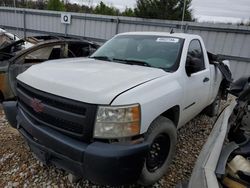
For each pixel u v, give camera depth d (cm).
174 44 326
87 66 276
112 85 213
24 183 256
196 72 335
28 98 242
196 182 155
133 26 1202
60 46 525
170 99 250
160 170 262
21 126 264
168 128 254
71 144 201
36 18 1620
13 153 306
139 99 208
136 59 316
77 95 201
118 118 196
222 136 191
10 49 541
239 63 950
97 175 195
